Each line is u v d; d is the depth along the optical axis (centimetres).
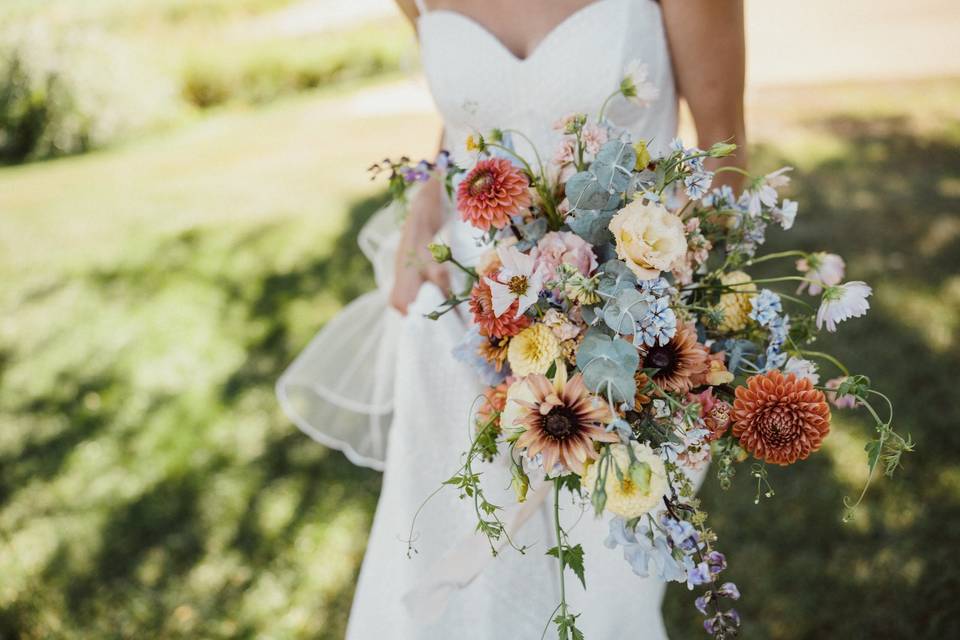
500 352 124
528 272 118
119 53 919
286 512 288
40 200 660
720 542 247
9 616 262
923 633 215
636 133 161
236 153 712
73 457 332
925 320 327
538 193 130
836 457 269
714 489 265
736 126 160
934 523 243
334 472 303
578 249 121
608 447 106
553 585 163
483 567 155
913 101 569
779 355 123
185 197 600
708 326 130
